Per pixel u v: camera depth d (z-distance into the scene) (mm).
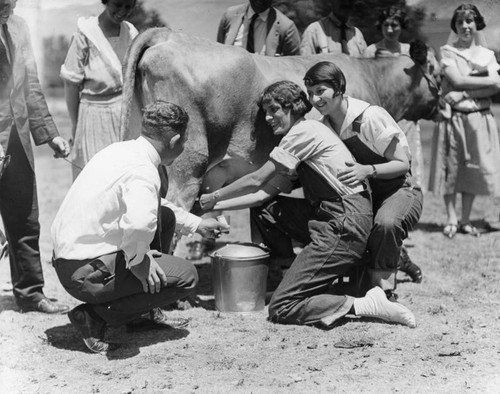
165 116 5047
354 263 5820
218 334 5664
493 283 7137
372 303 5793
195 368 5000
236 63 6145
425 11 9375
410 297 6629
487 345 5414
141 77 6094
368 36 8852
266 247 6375
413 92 7344
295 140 5801
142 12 8484
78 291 5062
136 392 4605
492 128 9219
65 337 5590
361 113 5805
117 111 6828
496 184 9203
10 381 4777
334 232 5758
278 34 7742
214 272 6215
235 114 6219
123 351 5316
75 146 6953
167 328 5773
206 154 6145
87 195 5012
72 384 4742
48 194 11703
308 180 5906
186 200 6141
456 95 9156
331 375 4871
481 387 4676
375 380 4785
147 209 4805
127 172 4922
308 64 6754
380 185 5984
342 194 5785
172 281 5207
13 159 6023
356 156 5930
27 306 6211
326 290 6062
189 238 9039
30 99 6125
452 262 7941
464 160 9188
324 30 7891
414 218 5914
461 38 9102
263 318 6051
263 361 5117
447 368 4984
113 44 6793
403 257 7051
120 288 5062
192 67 6035
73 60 6809
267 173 5965
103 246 5023
